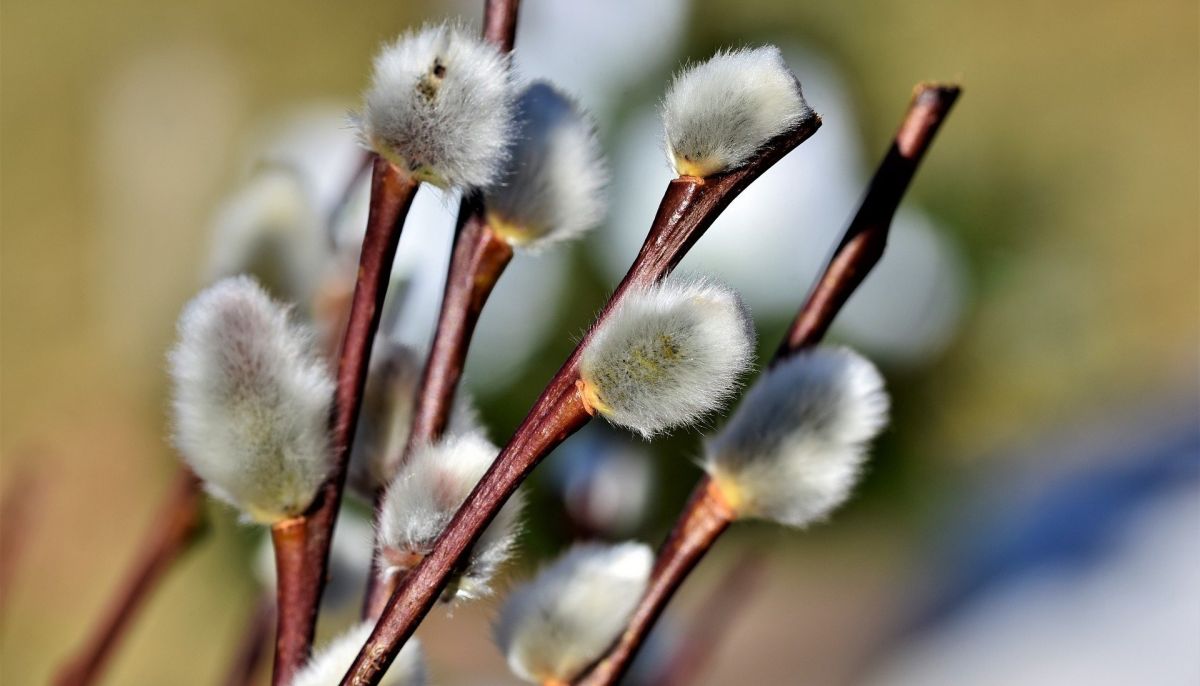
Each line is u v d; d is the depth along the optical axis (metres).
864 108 1.17
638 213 0.99
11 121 2.17
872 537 1.29
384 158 0.36
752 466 0.37
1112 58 2.13
